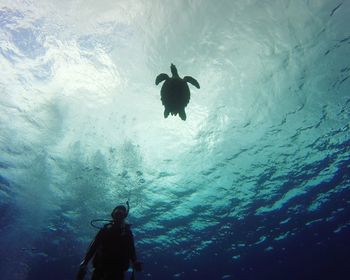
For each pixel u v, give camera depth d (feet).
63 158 49.26
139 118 44.32
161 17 35.76
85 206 58.08
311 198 56.75
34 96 42.11
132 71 40.22
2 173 52.31
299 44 35.81
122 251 12.64
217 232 63.62
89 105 43.19
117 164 49.39
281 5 33.14
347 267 80.38
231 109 42.57
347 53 36.14
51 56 39.11
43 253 72.23
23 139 46.93
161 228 62.44
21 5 35.55
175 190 53.78
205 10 34.58
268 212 59.57
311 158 49.08
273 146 47.32
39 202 57.88
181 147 47.01
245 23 35.12
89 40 38.22
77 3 35.35
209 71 39.19
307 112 42.70
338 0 31.89
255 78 39.47
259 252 70.64
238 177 51.93
